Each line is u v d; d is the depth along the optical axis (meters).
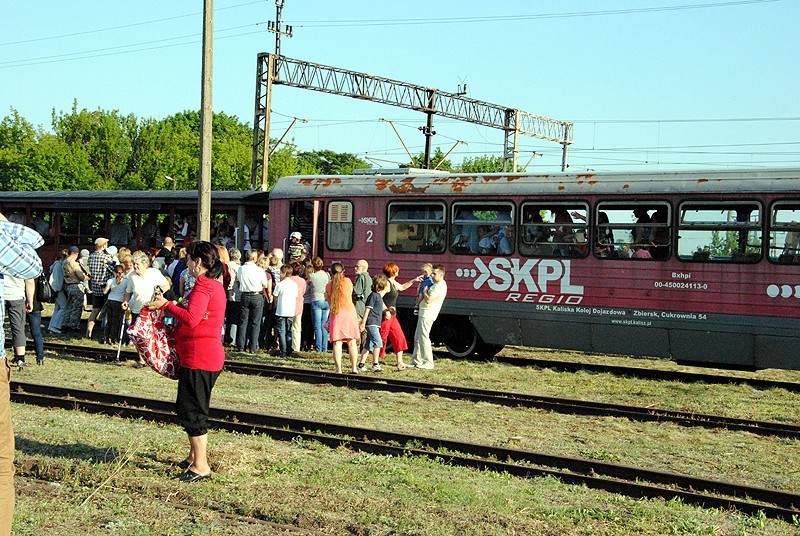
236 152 78.19
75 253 19.88
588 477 8.81
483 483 8.70
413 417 12.11
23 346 14.55
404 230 19.14
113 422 10.84
